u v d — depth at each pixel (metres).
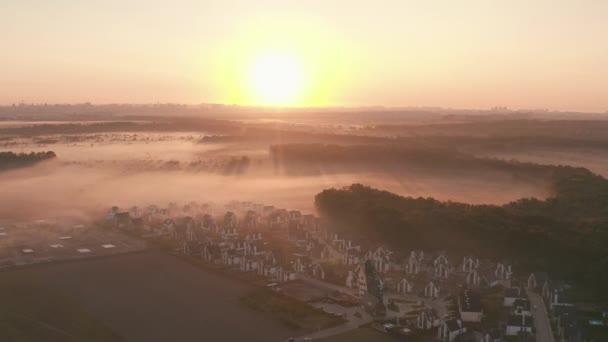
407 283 161.25
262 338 128.00
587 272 167.00
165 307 146.12
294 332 131.75
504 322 138.25
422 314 135.38
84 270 175.12
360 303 150.62
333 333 131.50
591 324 137.88
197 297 154.00
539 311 147.25
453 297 156.50
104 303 148.00
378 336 130.38
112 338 126.75
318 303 152.12
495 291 161.12
